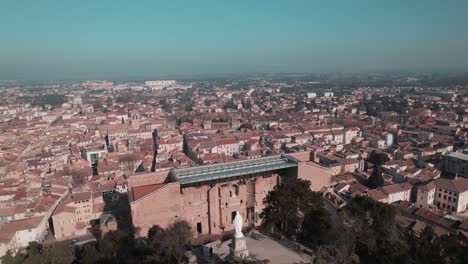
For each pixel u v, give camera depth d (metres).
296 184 96.75
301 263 71.50
